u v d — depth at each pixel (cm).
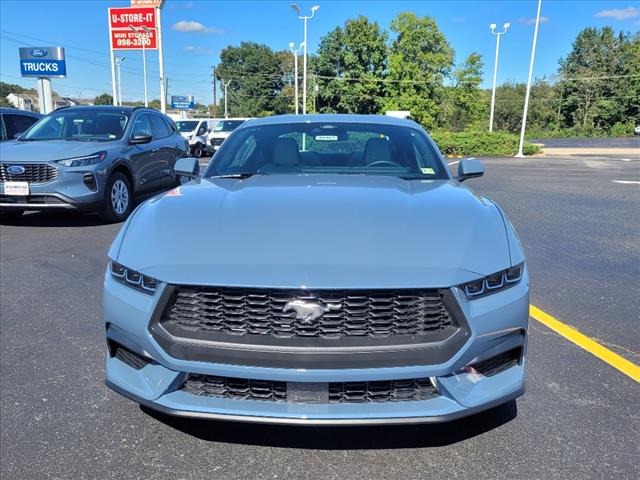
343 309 217
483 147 3428
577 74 8088
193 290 225
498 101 8281
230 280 219
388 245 234
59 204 716
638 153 3503
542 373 334
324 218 256
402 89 5669
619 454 252
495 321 229
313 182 323
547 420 281
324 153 383
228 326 221
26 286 505
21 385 319
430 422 221
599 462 246
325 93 6050
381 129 407
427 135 416
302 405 221
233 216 262
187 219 262
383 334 218
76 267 569
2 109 1058
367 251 229
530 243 698
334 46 6012
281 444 262
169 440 266
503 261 239
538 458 250
